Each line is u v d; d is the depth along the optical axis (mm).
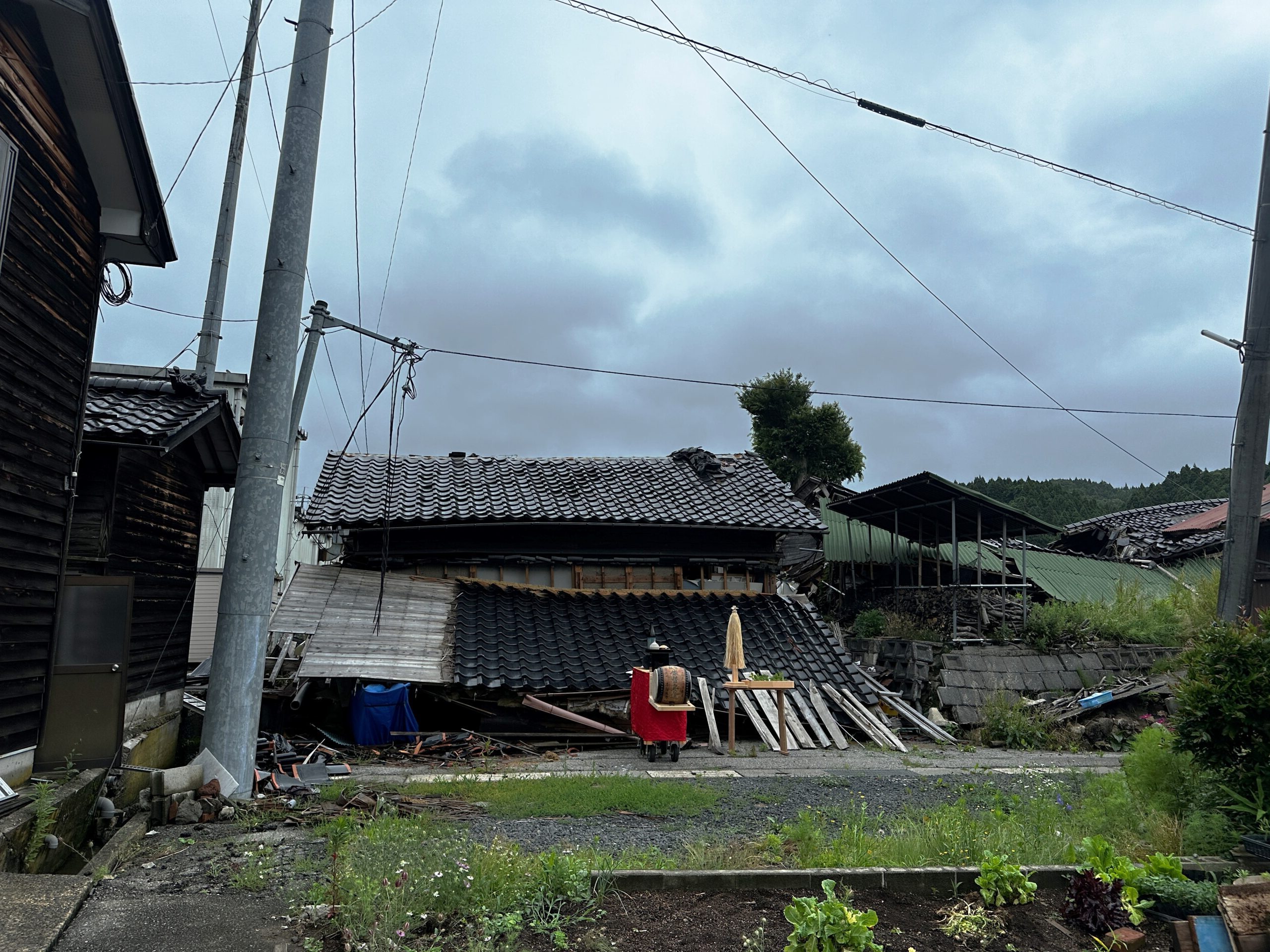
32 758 6340
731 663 11203
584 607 13930
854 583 19172
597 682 12078
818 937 3525
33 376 6277
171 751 9867
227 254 13281
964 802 6930
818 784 8875
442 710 12094
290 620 11898
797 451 27375
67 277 6875
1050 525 15461
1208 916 3910
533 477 15867
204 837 5984
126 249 7902
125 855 5352
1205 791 6008
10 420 5941
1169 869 4566
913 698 14273
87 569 7465
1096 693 13820
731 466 17578
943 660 14398
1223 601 8992
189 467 10125
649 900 4227
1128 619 15523
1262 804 5469
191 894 4391
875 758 11172
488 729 11758
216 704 7680
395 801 7016
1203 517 21609
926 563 19219
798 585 19562
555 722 11953
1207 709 5770
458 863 4266
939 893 4488
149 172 7305
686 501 15289
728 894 4332
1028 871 4562
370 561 13859
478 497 14484
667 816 6938
